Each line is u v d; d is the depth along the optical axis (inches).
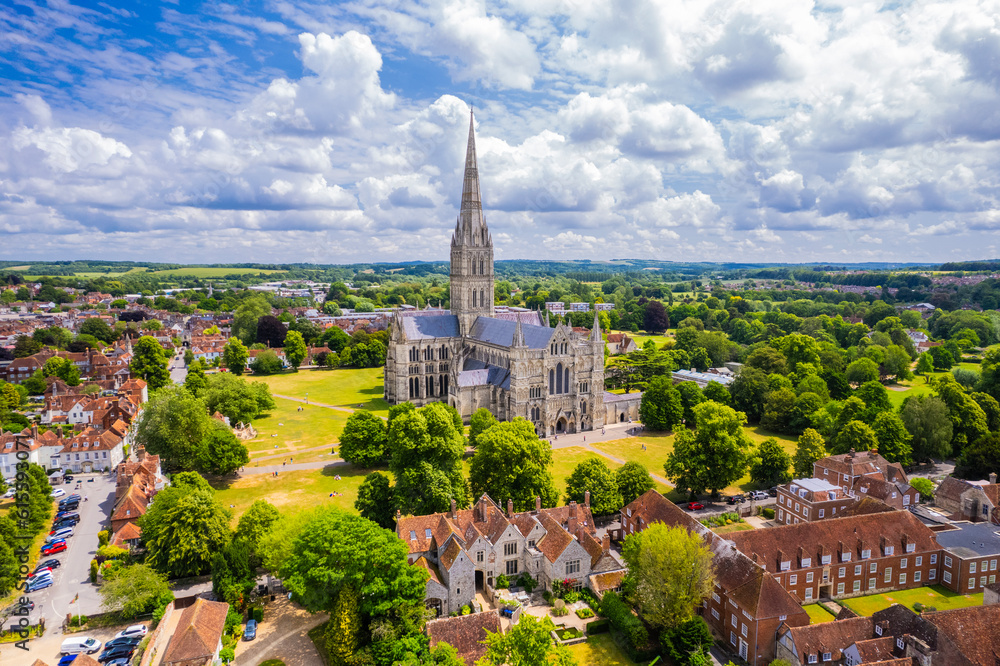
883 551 3599.9
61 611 3277.6
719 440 4699.8
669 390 6815.9
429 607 3253.0
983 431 5782.5
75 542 4079.7
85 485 5157.5
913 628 2699.3
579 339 6845.5
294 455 5959.6
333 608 3016.7
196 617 2883.9
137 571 3233.3
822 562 3474.4
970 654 2667.3
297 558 3085.6
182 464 5241.1
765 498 4859.7
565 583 3467.0
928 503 4753.9
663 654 2965.1
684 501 4800.7
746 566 3127.5
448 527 3503.9
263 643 3065.9
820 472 4931.1
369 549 3006.9
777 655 2896.2
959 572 3592.5
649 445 6284.5
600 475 4306.1
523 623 2447.1
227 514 3804.1
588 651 3011.8
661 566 3021.7
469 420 7116.1
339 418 7416.3
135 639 2997.0
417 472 4136.3
